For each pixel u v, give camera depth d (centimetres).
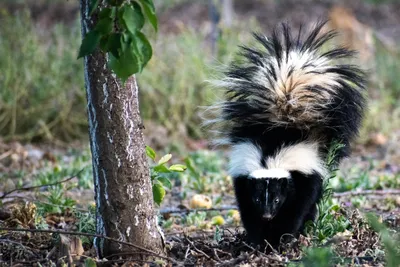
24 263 897
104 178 866
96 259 866
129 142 861
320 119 1081
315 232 1009
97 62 841
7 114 1969
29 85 1984
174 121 2028
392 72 2461
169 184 963
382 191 1396
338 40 2662
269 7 3628
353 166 1672
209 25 3167
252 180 1032
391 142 1975
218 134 1126
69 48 2030
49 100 1994
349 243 929
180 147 1894
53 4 3441
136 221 874
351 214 1053
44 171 1598
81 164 1642
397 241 812
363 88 1131
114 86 846
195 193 1470
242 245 1016
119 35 723
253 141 1074
